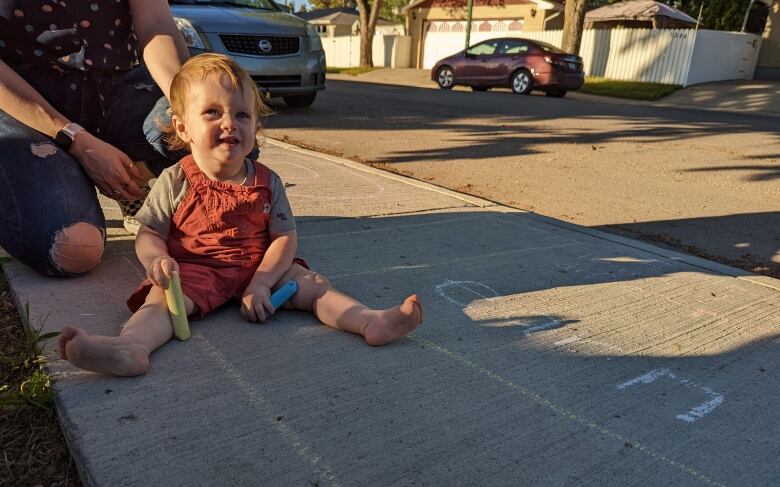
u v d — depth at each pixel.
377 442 1.60
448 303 2.51
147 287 2.09
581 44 19.52
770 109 14.27
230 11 7.77
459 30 25.84
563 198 4.92
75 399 1.69
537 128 8.91
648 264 3.18
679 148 7.54
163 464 1.46
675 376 2.05
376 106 10.87
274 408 1.71
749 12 21.98
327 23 41.72
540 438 1.67
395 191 4.42
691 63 17.12
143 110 2.69
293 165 5.05
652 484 1.53
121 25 2.60
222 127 2.10
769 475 1.59
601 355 2.16
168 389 1.76
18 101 2.32
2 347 2.01
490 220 3.82
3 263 2.60
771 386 2.03
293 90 8.20
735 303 2.72
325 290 2.25
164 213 2.23
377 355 2.04
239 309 2.30
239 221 2.24
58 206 2.34
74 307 2.22
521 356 2.11
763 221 4.43
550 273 2.95
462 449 1.60
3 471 1.51
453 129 8.43
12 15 2.36
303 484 1.43
